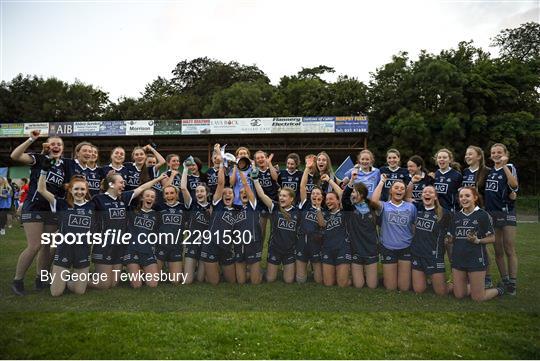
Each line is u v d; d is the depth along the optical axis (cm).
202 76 5147
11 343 317
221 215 481
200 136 2809
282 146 2938
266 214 538
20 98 4281
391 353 310
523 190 2639
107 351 305
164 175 518
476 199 450
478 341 333
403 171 582
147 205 480
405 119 2733
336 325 361
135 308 392
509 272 475
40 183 443
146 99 4806
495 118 2742
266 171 608
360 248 478
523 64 3041
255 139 2897
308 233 489
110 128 2772
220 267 489
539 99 3033
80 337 328
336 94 3347
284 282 489
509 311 402
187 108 4022
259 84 3966
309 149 2877
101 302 408
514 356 309
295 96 3662
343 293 450
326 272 475
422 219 466
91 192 517
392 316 385
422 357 304
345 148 2848
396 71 3069
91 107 4344
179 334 335
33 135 454
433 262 458
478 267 438
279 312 388
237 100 3722
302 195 511
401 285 469
